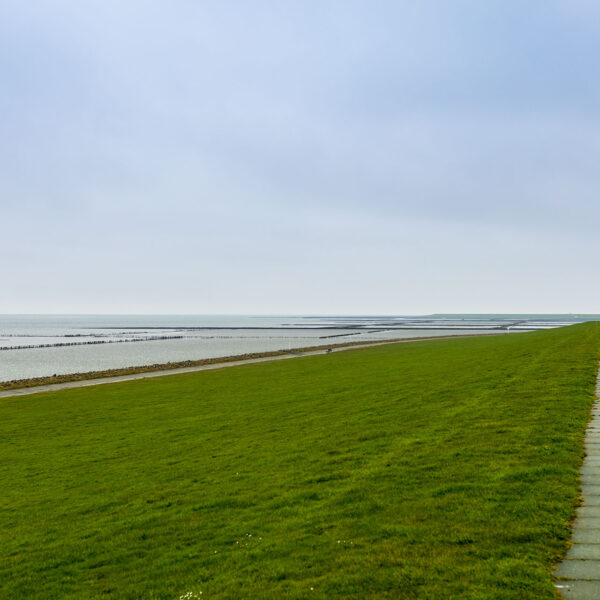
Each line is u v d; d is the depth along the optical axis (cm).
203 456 2000
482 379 3111
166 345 13738
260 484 1482
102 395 4306
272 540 1040
